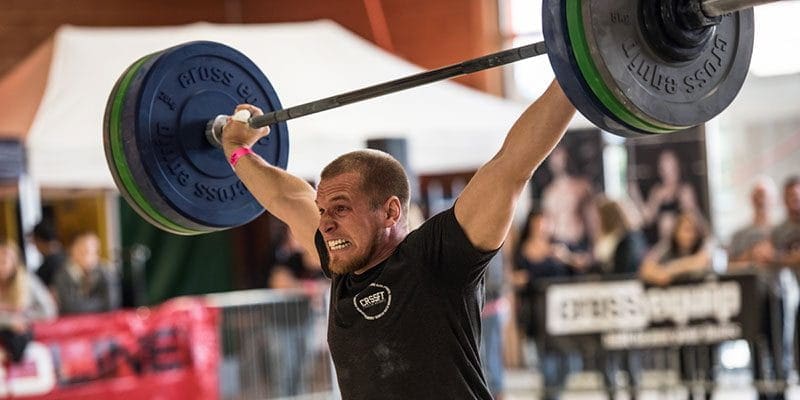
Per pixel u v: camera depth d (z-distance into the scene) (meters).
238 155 4.29
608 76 3.08
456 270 3.38
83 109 9.86
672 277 9.16
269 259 11.39
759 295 8.95
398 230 3.57
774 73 13.34
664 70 3.19
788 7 13.30
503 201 3.26
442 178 13.79
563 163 12.34
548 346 9.47
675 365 9.23
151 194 4.29
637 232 10.32
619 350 9.27
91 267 10.16
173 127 4.32
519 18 14.20
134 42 10.34
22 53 13.83
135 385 8.89
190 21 15.00
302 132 9.98
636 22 3.14
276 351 9.73
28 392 8.41
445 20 14.36
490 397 3.46
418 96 10.58
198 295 14.12
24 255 10.54
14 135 9.82
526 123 3.25
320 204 3.56
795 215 9.18
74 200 12.46
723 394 10.71
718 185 13.30
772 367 8.98
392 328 3.43
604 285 9.34
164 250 13.91
